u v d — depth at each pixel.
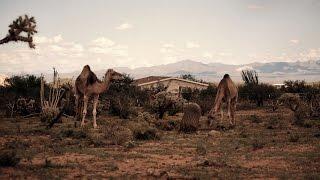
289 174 12.13
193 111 23.02
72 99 29.84
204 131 23.16
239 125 26.06
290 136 19.95
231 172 12.39
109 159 14.41
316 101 33.75
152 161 14.17
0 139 18.83
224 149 16.73
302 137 20.22
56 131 21.16
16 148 16.30
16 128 22.69
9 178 11.12
